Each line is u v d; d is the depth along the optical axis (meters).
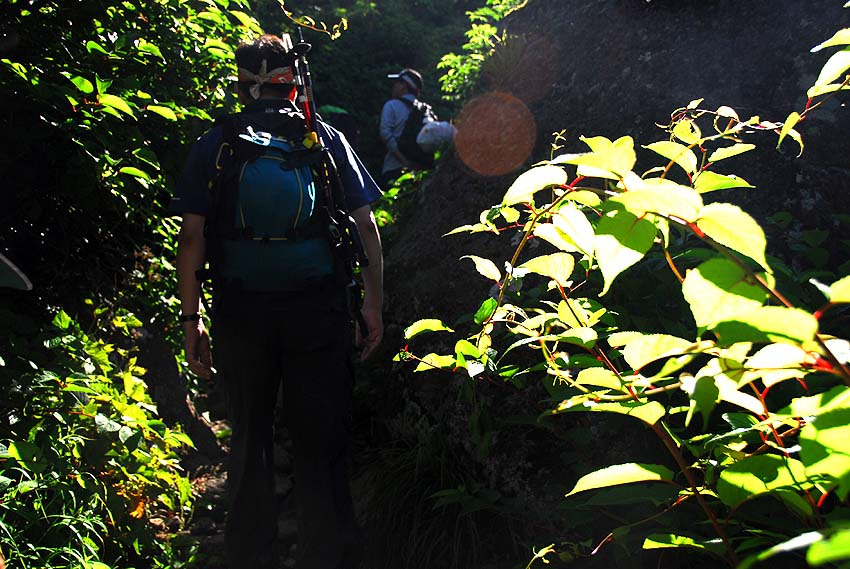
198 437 4.20
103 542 2.86
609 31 3.82
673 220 1.09
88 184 3.14
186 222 2.70
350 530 2.76
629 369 2.46
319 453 2.76
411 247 4.17
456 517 2.90
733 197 2.96
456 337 3.46
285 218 2.64
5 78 3.01
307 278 2.68
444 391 3.33
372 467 3.46
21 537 2.52
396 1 13.91
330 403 2.76
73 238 3.49
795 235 2.80
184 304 2.77
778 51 3.23
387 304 4.09
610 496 1.74
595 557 2.43
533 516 2.68
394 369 3.75
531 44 4.29
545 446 2.78
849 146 2.98
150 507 3.37
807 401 1.22
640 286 2.62
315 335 2.72
